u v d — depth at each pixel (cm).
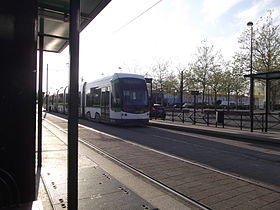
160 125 1822
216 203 425
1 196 314
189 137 1256
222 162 724
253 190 490
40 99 584
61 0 452
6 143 319
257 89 4194
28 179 331
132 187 491
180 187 503
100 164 671
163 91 5184
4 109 317
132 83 1705
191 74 4228
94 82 2095
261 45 2989
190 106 5534
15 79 321
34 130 334
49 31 602
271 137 1114
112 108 1708
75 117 267
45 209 371
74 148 267
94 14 521
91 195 421
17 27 320
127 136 1254
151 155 798
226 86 4147
